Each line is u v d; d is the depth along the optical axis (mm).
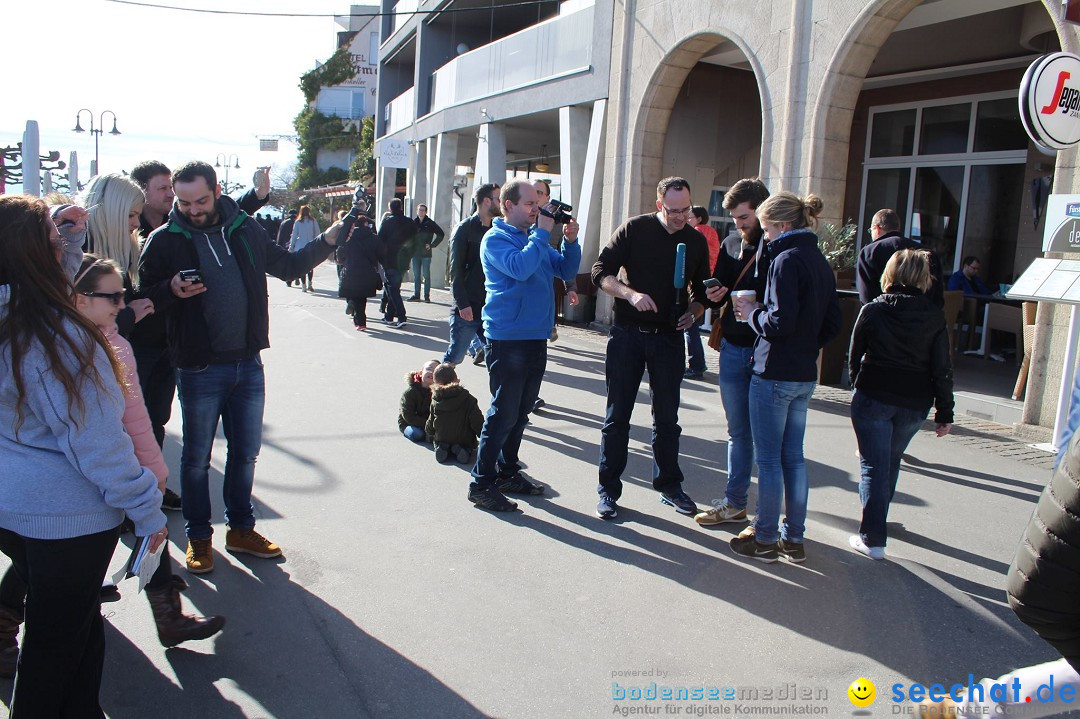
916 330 4105
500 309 4656
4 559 3758
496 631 3436
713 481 5500
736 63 13445
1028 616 1885
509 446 5066
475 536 4430
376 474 5395
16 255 2123
